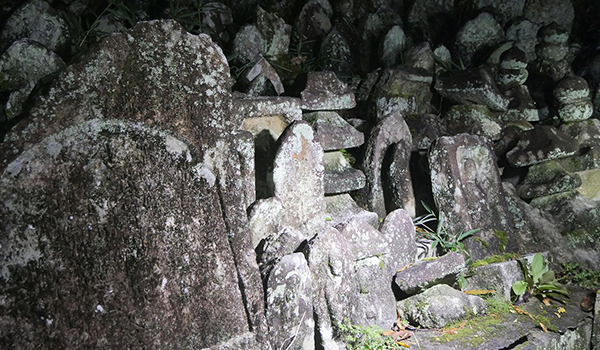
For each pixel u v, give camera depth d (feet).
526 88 17.56
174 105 7.36
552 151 15.38
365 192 13.04
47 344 6.35
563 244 14.55
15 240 6.21
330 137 12.10
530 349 9.94
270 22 15.06
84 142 6.68
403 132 13.64
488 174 13.55
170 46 7.33
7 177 6.18
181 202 7.38
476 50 18.95
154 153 7.20
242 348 7.68
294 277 8.28
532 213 14.79
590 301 12.14
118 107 6.91
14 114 9.25
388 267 10.36
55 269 6.43
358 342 9.13
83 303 6.59
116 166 6.89
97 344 6.64
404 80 15.31
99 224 6.74
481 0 20.56
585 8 22.17
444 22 20.29
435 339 9.89
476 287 11.92
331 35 16.37
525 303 12.01
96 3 12.52
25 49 9.42
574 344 11.02
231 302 7.74
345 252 9.32
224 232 7.77
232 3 15.97
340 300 9.17
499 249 12.85
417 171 13.60
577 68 20.65
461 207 12.37
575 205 15.67
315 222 10.73
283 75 15.31
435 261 10.72
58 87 6.49
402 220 11.08
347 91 12.67
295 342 8.33
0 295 6.11
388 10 18.75
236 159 7.95
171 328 7.18
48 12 10.65
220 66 7.80
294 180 10.41
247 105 10.78
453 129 16.10
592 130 17.02
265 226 9.80
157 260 7.14
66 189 6.54
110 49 6.84
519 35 19.98
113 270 6.81
